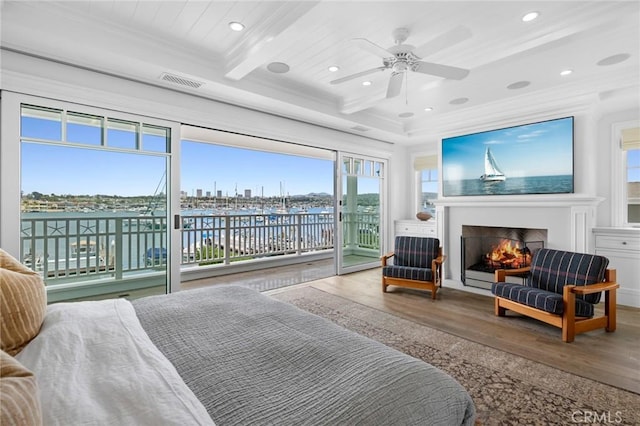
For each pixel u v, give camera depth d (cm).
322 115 438
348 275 541
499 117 440
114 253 322
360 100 412
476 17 244
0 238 259
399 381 104
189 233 539
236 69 308
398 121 536
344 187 543
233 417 87
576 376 222
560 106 387
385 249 611
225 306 174
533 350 263
